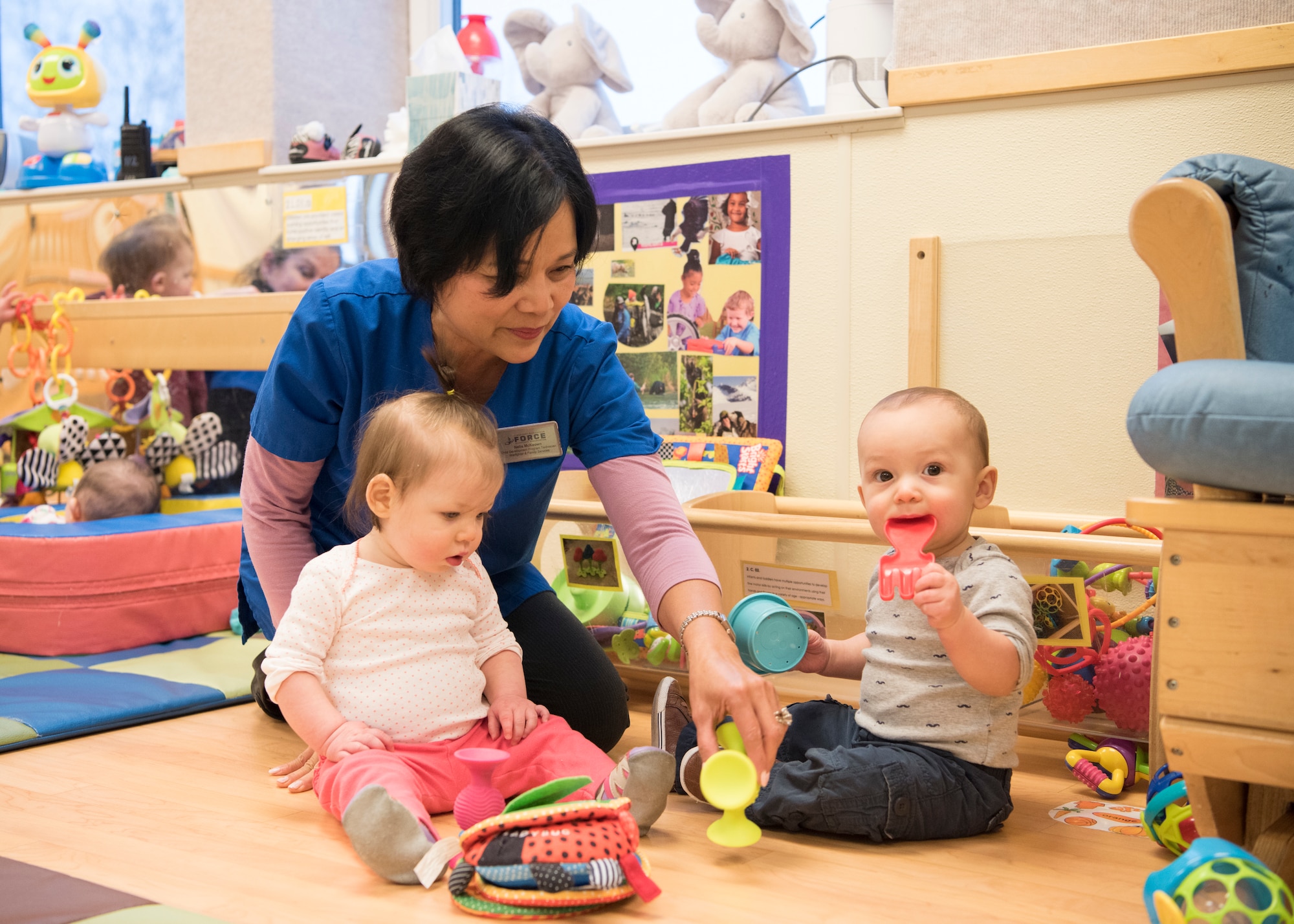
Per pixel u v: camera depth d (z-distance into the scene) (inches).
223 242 92.7
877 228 69.2
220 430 91.0
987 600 41.5
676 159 75.4
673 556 43.8
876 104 71.9
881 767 39.8
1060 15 64.0
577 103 85.9
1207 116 60.6
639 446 47.7
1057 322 63.9
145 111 104.8
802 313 71.7
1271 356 35.1
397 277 47.4
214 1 92.4
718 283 74.2
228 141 92.6
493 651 46.5
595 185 77.9
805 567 54.7
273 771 45.3
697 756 42.6
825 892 35.1
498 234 39.1
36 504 89.2
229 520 76.7
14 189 103.3
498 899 32.6
